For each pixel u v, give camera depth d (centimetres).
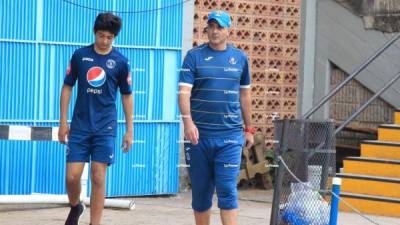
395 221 1295
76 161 961
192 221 1220
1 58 1316
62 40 1362
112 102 975
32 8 1338
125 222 1191
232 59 923
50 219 1187
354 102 1677
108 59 962
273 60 1661
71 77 971
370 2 1636
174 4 1459
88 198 1291
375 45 1634
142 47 1431
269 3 1648
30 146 1342
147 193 1453
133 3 1420
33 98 1343
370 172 1420
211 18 913
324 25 1695
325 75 1694
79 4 1372
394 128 1464
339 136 1688
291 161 1112
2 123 1323
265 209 1372
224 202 922
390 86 1568
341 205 1387
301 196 1088
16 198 1254
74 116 972
